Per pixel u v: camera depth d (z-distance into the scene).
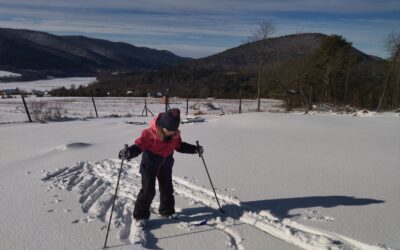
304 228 4.41
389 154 8.21
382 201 5.21
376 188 5.78
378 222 4.50
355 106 32.94
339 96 41.72
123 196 5.64
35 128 13.75
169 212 4.80
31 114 22.02
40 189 5.95
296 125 12.60
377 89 38.66
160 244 4.12
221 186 5.93
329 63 39.06
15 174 6.84
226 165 7.26
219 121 14.30
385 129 11.84
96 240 4.20
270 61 36.31
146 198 4.60
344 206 5.02
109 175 6.79
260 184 6.02
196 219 4.75
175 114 4.46
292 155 8.13
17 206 5.20
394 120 14.15
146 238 4.23
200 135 10.98
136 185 6.16
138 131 12.23
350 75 42.19
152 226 4.57
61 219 4.77
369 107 35.03
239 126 12.84
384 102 35.31
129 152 4.41
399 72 34.62
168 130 4.45
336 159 7.74
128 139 10.55
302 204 5.12
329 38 40.22
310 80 38.59
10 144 9.95
